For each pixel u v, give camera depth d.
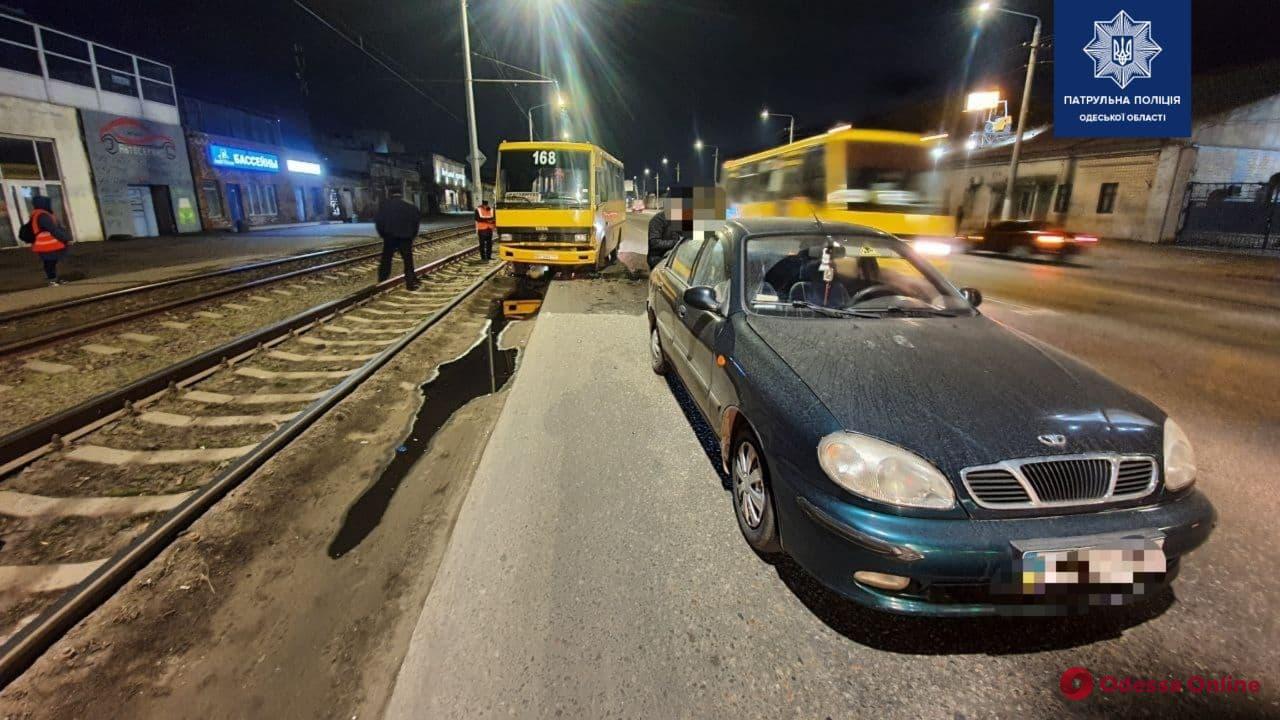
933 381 2.47
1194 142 20.55
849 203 10.45
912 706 1.95
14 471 3.69
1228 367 5.74
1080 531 2.01
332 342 7.06
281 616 2.48
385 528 3.16
